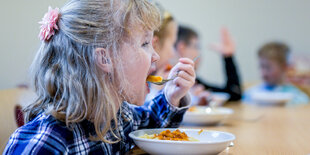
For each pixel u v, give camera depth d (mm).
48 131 731
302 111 2170
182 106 1071
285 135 1269
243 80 4520
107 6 806
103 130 795
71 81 769
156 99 1093
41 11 2568
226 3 4461
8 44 2795
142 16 832
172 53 1831
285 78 3672
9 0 2779
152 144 793
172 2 4402
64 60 791
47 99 806
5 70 2779
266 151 979
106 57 795
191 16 4445
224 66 2895
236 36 4520
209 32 4465
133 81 832
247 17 4496
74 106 761
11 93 1172
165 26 1759
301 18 4555
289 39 4566
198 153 779
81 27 782
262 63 3584
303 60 4176
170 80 1021
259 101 2650
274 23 4551
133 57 822
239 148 1005
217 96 2348
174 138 853
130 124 993
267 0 4496
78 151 771
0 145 1053
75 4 807
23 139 724
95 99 788
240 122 1604
